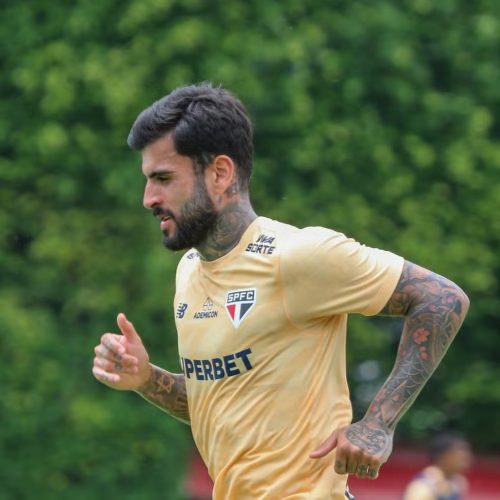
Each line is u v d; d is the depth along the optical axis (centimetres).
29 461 4109
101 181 4359
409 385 1398
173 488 4200
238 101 1468
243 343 1417
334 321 1437
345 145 4362
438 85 4647
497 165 4497
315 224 4322
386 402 1395
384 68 4447
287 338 1416
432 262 4403
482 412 5138
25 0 4372
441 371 4956
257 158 4328
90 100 4241
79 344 4250
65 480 4141
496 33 4528
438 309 1403
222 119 1437
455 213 4525
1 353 4122
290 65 4325
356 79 4350
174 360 4269
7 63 4369
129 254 4353
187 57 4234
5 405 4097
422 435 5141
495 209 4512
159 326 4306
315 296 1399
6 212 4378
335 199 4356
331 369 1432
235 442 1426
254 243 1431
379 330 4666
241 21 4272
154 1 4122
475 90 4628
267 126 4294
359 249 1416
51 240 4300
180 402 1614
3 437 4091
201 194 1433
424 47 4566
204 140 1427
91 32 4275
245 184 1458
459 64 4572
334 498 1414
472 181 4469
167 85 4147
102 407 4122
